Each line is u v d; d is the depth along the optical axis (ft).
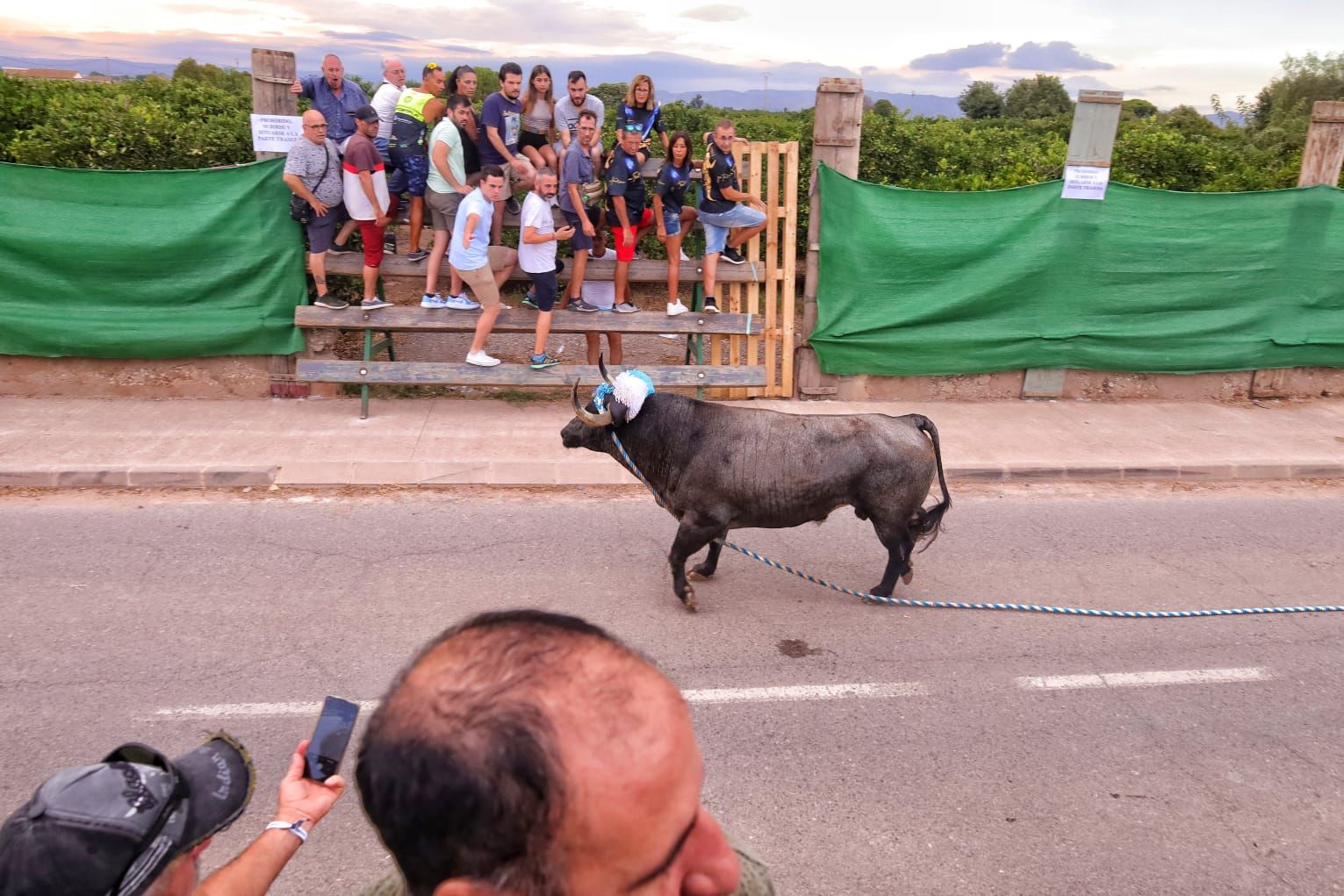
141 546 23.59
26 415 30.50
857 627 21.53
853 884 14.14
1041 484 30.17
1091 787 16.43
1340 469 31.24
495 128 31.32
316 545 24.11
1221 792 16.39
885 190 33.73
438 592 22.08
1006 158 46.42
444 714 3.29
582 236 31.78
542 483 28.40
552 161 33.09
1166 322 36.04
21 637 19.47
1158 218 34.88
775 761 16.83
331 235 31.40
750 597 22.84
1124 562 25.14
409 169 31.37
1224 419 35.35
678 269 32.91
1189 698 19.21
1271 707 18.97
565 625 3.69
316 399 33.24
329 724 6.59
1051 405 36.01
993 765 16.93
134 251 31.04
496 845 3.19
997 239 34.37
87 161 34.71
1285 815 15.88
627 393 20.93
